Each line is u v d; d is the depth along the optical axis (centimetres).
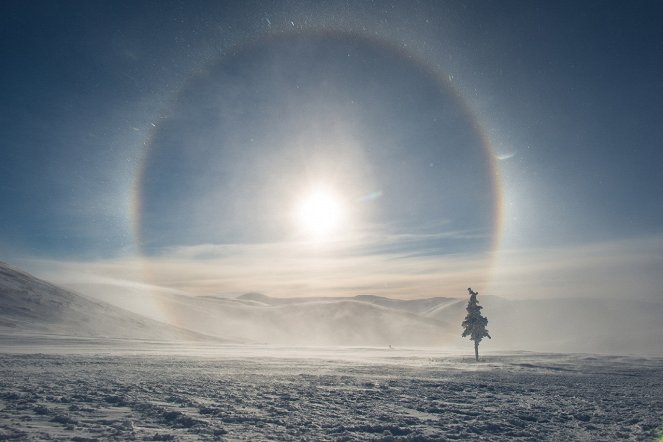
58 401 1507
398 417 1420
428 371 3638
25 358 3491
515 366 4738
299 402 1684
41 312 11238
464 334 6556
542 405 1831
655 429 1319
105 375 2425
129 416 1275
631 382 3139
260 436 1068
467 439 1134
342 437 1087
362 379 2706
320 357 5472
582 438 1177
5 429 1055
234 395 1798
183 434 1059
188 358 4309
